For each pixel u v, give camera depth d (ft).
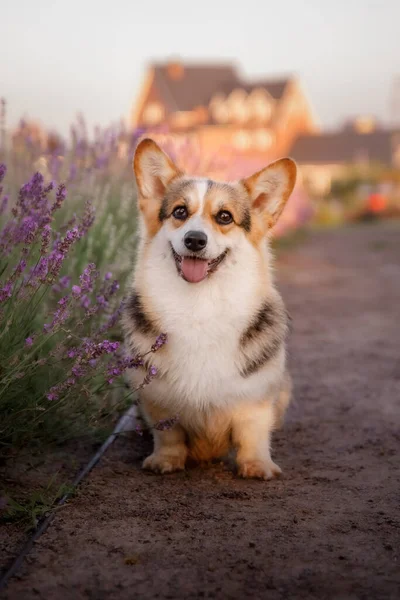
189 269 12.00
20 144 19.08
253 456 12.64
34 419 11.62
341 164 191.21
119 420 15.14
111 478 12.42
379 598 8.48
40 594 8.49
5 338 11.48
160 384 12.30
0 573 9.02
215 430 12.67
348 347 23.76
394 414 16.49
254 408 12.46
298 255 55.52
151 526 10.45
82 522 10.53
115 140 19.90
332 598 8.48
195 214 12.48
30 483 11.96
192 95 191.72
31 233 11.40
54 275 11.14
